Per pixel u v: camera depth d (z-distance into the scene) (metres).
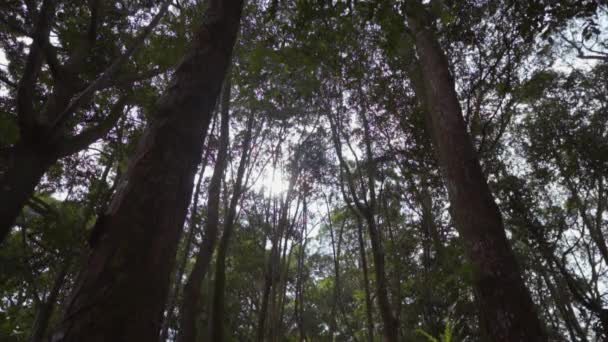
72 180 10.84
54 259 8.71
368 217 11.48
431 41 6.91
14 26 6.64
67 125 9.56
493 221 5.07
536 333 4.30
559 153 13.04
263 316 11.82
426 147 10.73
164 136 2.14
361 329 19.81
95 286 1.62
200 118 2.35
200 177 11.82
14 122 6.89
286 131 14.40
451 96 6.25
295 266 21.52
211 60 2.60
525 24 5.31
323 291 22.84
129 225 1.80
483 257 4.83
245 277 20.11
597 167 12.05
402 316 13.94
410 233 13.62
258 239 17.06
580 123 12.66
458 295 10.96
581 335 14.28
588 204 16.33
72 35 8.48
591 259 16.80
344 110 13.01
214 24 2.76
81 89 7.95
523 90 9.18
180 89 2.38
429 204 12.55
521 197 12.90
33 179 6.11
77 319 1.53
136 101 8.96
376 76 10.79
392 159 12.36
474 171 5.50
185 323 6.93
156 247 1.80
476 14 6.62
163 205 1.92
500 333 4.40
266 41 7.93
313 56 7.48
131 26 9.17
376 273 10.69
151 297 1.69
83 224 8.76
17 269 8.19
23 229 8.80
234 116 13.16
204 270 7.69
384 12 4.86
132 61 9.30
